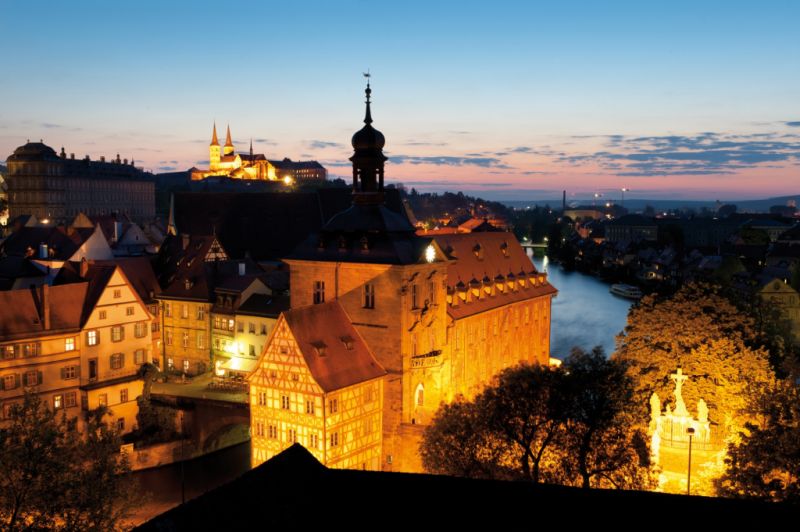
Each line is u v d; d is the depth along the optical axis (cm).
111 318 9562
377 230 8056
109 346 9544
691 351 7456
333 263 8075
